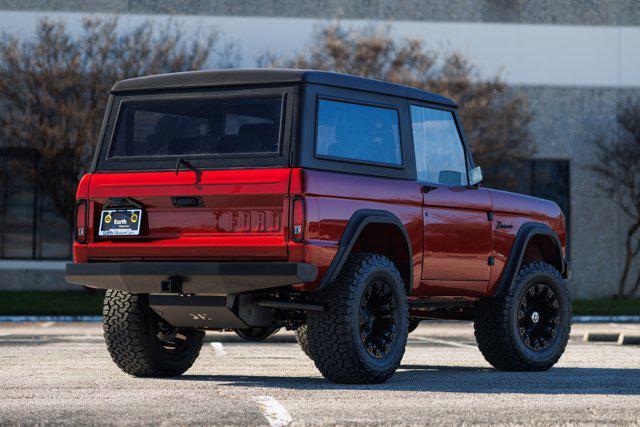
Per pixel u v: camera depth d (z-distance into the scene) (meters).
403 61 32.12
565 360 13.70
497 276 11.71
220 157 9.66
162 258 9.76
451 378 10.84
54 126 29.27
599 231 35.31
